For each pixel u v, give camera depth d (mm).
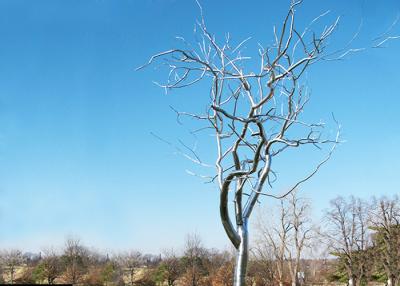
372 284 63938
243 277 10258
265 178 10547
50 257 55875
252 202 10609
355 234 58594
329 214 59031
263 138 10312
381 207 58531
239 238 10398
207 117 11320
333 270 66500
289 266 56438
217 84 11266
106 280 57312
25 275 55656
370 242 60219
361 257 58844
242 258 10320
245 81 10758
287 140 10383
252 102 10477
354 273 58531
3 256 56500
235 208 10578
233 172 10141
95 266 58969
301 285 59531
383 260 58938
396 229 57812
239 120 10219
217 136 11141
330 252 59688
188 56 10930
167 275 58906
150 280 59156
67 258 56500
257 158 10141
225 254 59656
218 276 55625
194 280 57688
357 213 59094
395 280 56844
